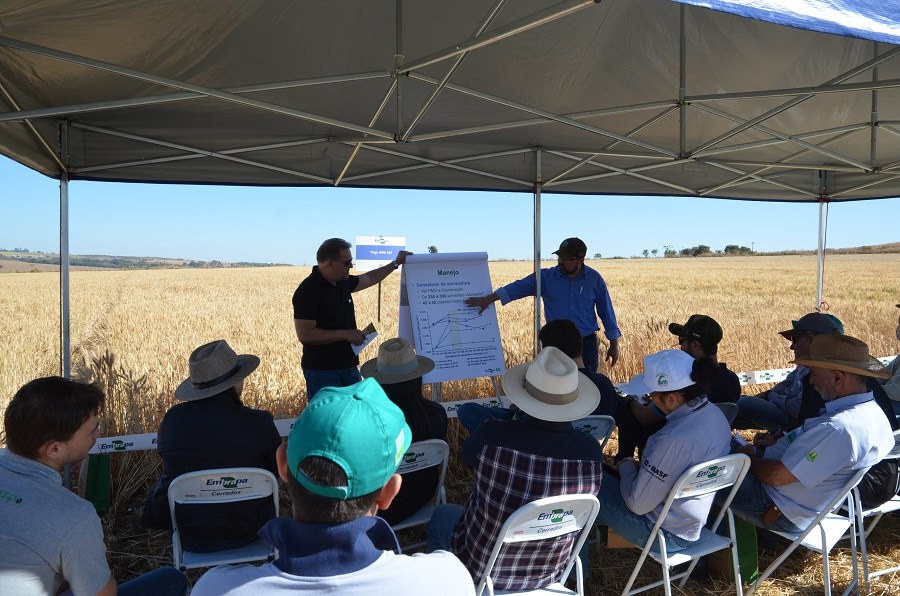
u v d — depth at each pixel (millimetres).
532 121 3984
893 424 3498
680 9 3562
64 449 1858
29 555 1679
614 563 3541
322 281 4359
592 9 3432
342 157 5266
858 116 4977
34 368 8875
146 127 4422
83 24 2904
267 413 2889
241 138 4773
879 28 2328
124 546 3830
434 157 5422
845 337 2861
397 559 1169
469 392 6555
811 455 2748
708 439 2641
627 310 16312
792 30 3762
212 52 3453
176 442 2680
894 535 3799
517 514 2166
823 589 3256
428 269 5078
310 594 1099
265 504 2736
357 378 4598
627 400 3502
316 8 3174
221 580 1141
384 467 1162
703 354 3643
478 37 2652
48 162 4207
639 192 6410
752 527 3260
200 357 2771
